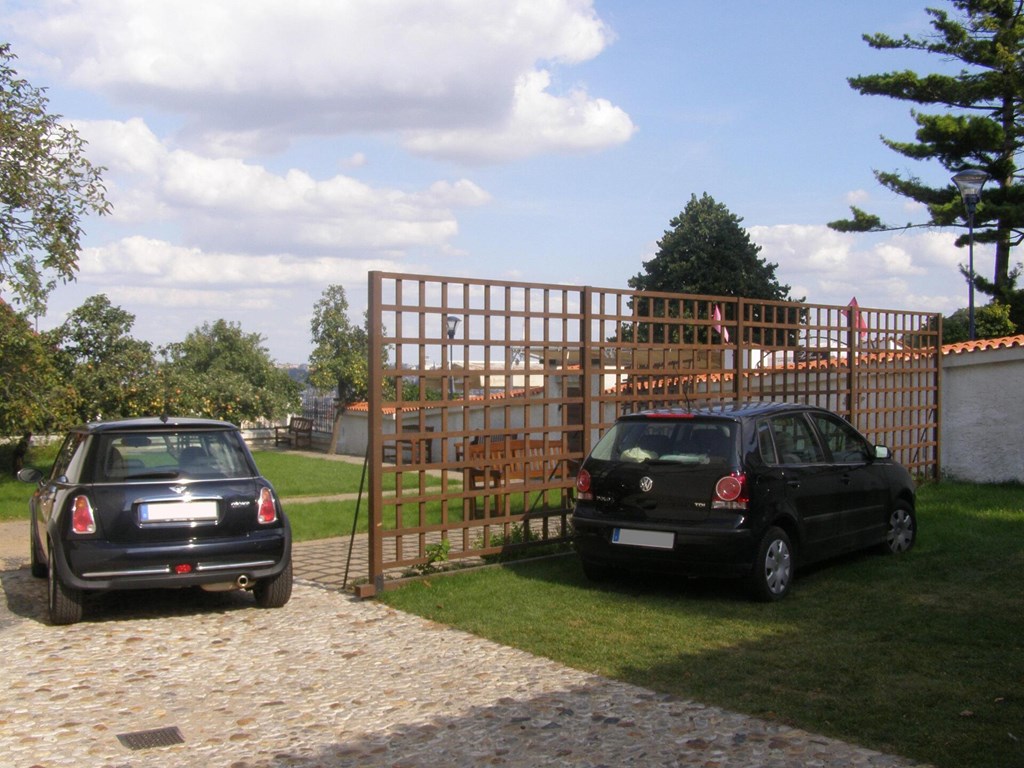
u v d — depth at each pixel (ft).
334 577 31.12
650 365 35.53
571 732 16.67
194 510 24.85
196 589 29.55
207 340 144.15
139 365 81.10
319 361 135.44
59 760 15.70
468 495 30.68
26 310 53.01
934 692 18.29
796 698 18.11
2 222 52.06
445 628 24.18
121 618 25.72
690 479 26.20
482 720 17.38
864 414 49.26
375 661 21.35
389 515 46.78
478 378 30.94
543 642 22.45
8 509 50.88
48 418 61.72
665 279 147.43
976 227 102.99
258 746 16.29
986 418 54.03
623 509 27.20
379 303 27.86
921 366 52.60
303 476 70.95
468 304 29.94
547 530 33.30
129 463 25.12
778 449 27.63
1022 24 104.94
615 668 20.29
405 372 28.68
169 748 16.24
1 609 27.04
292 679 20.11
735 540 25.36
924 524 38.47
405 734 16.76
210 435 26.50
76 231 53.47
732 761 15.21
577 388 33.99
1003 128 103.91
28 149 51.19
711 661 20.66
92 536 24.00
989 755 15.17
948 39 107.34
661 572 26.68
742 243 146.51
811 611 25.00
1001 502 44.27
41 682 19.98
